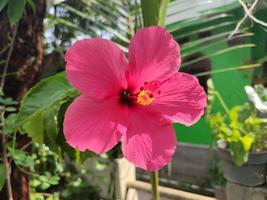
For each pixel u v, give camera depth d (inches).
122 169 36.2
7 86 19.3
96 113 9.2
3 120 16.3
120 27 14.0
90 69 9.2
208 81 30.5
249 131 30.1
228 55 44.8
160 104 10.0
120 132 9.4
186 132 57.1
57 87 11.2
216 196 47.4
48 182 28.3
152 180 10.8
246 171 29.9
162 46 9.7
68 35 30.0
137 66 9.7
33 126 12.5
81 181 42.7
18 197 20.6
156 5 10.5
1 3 14.1
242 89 45.9
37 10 19.2
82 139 9.0
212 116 32.2
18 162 18.1
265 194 29.7
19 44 19.2
